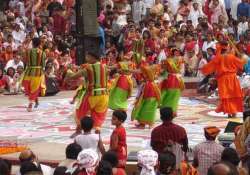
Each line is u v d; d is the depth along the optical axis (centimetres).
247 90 2039
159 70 1809
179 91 1828
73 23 2905
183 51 2688
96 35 1970
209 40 2708
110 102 1789
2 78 2511
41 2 3027
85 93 1594
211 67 1888
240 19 3006
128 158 1373
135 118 1786
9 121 1936
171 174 1025
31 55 2050
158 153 1122
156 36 2744
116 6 3003
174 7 3169
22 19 2936
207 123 1866
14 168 1424
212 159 1154
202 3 3192
